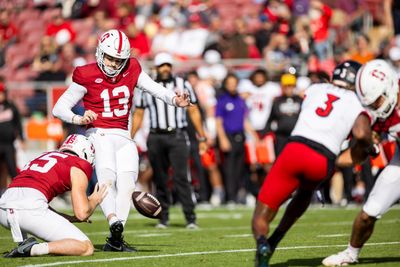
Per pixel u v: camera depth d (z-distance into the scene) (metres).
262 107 51.81
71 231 24.31
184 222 41.19
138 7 69.31
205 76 57.34
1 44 73.50
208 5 66.31
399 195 22.12
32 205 23.97
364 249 26.22
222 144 50.47
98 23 67.56
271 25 61.44
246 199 52.97
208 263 23.06
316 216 42.78
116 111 26.78
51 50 65.62
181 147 37.41
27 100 57.59
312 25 59.22
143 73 27.09
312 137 20.81
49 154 25.02
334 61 55.00
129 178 26.67
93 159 25.55
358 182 51.28
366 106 22.16
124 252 25.83
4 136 49.62
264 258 20.12
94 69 26.59
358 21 63.19
